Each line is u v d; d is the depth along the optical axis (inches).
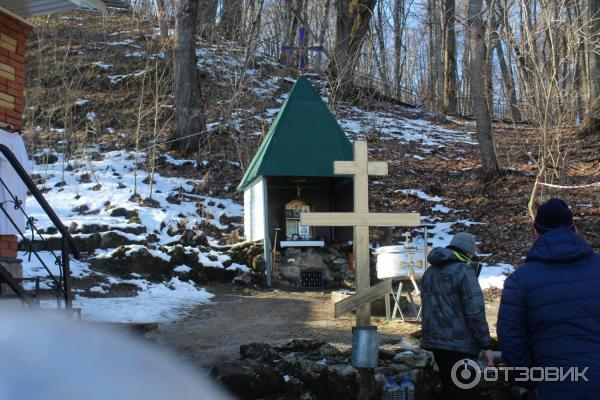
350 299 227.3
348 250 479.5
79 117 767.1
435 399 247.6
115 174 616.1
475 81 665.6
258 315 345.7
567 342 132.0
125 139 716.0
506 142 820.0
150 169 634.2
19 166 229.1
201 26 1044.5
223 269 442.9
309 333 299.0
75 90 794.8
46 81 840.9
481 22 663.1
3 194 297.3
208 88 862.5
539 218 146.7
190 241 471.2
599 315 133.0
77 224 453.4
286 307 372.8
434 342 202.5
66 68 874.8
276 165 455.8
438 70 1137.4
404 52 1533.0
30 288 347.3
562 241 140.3
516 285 140.6
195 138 698.2
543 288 136.2
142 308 344.8
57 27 1017.5
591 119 748.0
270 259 452.8
